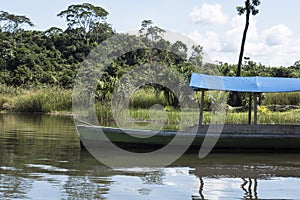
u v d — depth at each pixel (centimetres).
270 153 1439
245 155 1395
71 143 1555
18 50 5284
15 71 4703
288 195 911
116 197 868
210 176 1073
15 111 3291
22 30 7150
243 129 1480
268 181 1029
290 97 2914
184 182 1005
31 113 3170
